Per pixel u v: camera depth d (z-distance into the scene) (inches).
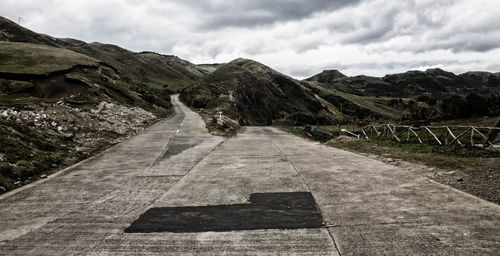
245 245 155.3
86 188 288.7
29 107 692.7
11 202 247.0
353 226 173.8
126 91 1615.4
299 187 268.4
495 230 159.2
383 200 219.6
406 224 172.4
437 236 154.8
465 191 233.1
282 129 1355.8
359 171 327.3
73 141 562.6
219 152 518.9
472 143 399.9
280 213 201.9
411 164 347.6
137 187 288.2
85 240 167.9
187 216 202.1
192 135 792.3
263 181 297.0
